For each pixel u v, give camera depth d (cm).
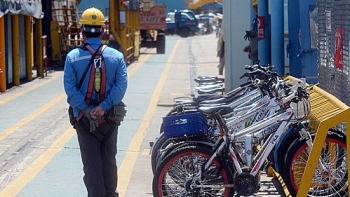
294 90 921
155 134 1603
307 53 1470
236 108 996
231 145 893
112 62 868
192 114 907
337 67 1024
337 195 920
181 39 7888
